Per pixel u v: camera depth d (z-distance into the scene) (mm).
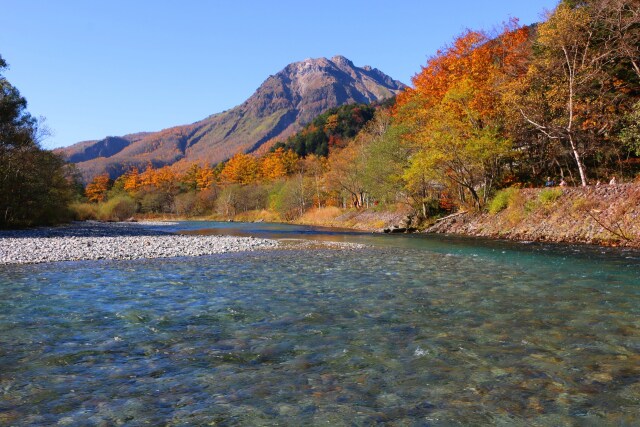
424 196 45281
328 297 12273
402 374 6672
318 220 69438
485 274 15711
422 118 44500
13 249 24844
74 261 20922
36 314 10586
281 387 6246
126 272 17281
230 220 99812
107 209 97438
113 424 5184
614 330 8695
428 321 9625
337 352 7711
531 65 35375
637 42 31859
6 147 46375
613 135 33531
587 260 18359
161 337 8727
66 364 7230
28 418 5332
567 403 5637
